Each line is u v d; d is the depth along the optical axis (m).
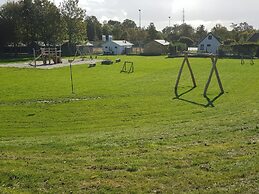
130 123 19.27
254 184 8.16
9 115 21.44
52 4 98.69
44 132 17.61
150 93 29.56
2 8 96.25
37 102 25.89
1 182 8.64
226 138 12.88
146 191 8.01
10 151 11.84
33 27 97.19
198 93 29.28
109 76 42.94
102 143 12.79
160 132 14.98
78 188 8.24
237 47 85.25
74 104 24.88
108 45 116.62
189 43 129.00
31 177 8.89
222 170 9.09
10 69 53.38
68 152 11.51
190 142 12.53
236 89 31.16
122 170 9.39
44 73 47.53
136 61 71.19
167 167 9.48
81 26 106.12
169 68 53.44
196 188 8.10
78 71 50.00
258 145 11.40
